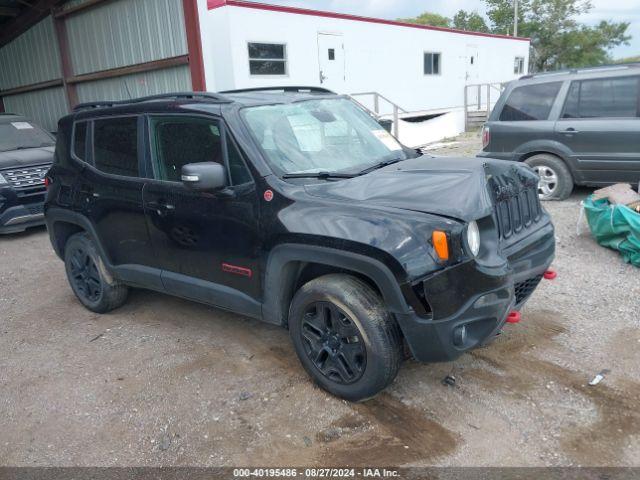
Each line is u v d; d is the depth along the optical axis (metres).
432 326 2.99
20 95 16.42
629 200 5.72
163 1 10.86
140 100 4.59
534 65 47.44
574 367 3.65
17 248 7.90
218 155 3.78
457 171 3.48
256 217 3.55
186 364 4.06
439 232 2.93
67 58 13.88
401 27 17.02
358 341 3.21
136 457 3.09
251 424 3.30
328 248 3.19
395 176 3.55
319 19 14.09
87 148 4.83
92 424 3.42
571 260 5.62
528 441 2.98
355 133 4.31
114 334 4.67
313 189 3.48
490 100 22.44
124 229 4.51
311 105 4.29
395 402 3.40
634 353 3.79
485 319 3.09
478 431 3.09
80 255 5.14
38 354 4.42
